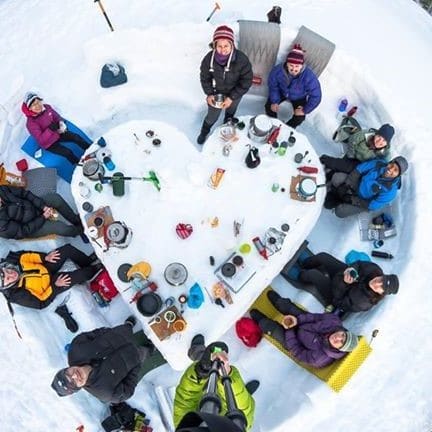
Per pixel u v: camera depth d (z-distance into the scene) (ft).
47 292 14.75
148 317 13.79
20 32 18.42
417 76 18.19
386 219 16.51
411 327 15.21
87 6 18.56
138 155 15.43
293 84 16.17
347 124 17.04
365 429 14.33
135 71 17.85
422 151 16.53
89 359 12.55
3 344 14.80
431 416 14.62
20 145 17.08
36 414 14.24
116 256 14.40
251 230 14.73
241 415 7.95
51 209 15.60
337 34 18.49
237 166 15.38
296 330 14.47
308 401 13.80
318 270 15.78
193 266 14.37
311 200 15.05
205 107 18.19
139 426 14.08
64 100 17.60
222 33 14.33
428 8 21.15
